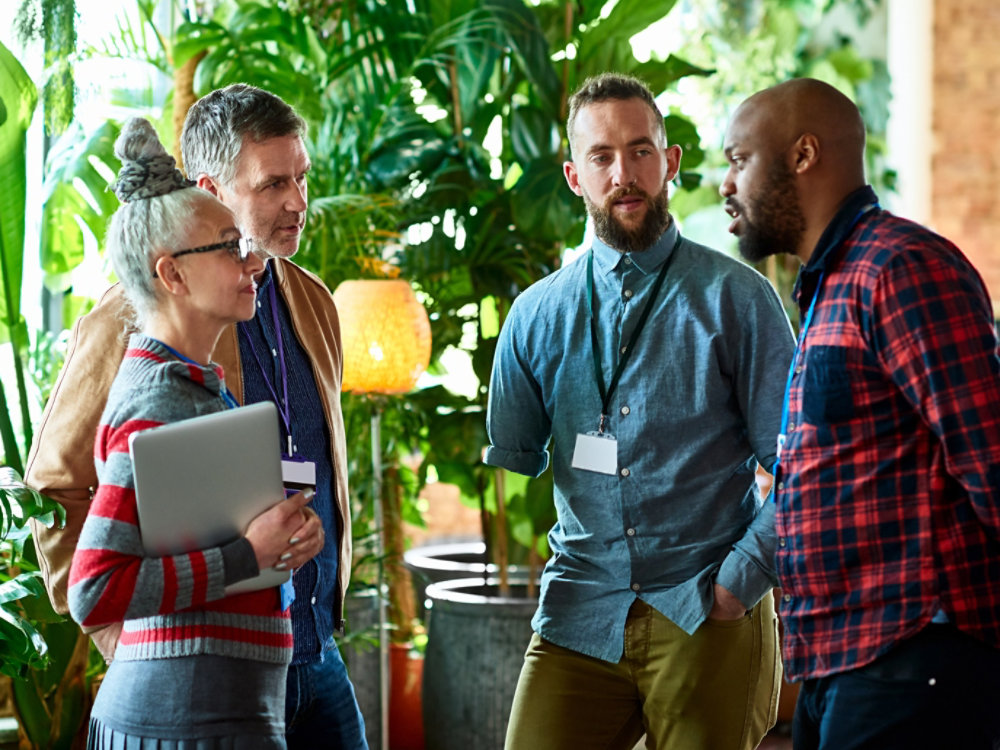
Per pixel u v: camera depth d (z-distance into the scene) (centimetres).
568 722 237
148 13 401
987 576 172
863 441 178
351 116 410
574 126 234
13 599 251
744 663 228
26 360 359
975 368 167
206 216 167
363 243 387
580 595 238
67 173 366
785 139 190
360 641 377
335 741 218
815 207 191
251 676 167
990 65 638
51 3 358
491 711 375
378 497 367
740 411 232
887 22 643
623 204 229
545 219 382
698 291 231
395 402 386
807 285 191
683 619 225
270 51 414
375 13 404
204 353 171
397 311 334
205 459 159
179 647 164
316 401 222
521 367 249
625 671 235
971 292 170
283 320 222
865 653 176
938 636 172
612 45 405
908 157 648
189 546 160
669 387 230
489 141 436
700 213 616
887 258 175
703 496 229
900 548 175
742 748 231
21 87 312
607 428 236
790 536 186
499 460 258
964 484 167
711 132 614
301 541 167
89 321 200
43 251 382
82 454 197
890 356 173
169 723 162
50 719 314
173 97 412
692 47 618
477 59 405
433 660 391
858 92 629
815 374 182
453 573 441
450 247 403
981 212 642
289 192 209
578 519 239
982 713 172
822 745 184
